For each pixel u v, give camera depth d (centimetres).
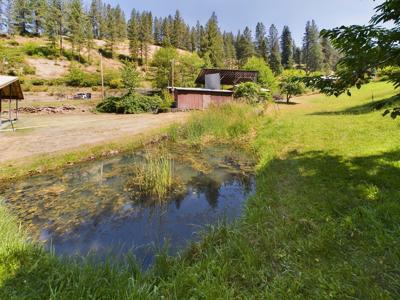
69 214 495
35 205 534
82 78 4575
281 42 8881
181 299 231
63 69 5728
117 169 774
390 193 373
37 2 7719
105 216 488
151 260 341
